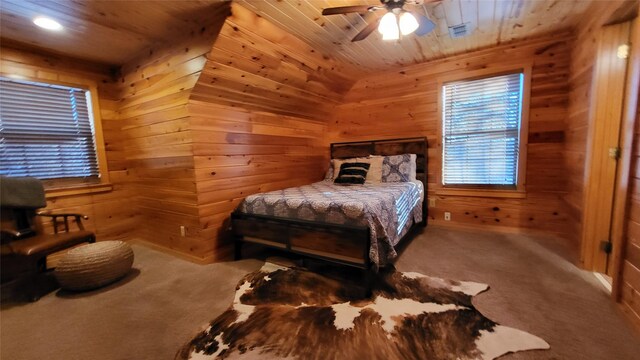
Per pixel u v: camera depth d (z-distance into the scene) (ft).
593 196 7.29
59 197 9.42
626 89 6.75
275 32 7.98
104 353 4.96
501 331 5.11
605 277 7.02
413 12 6.11
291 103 11.63
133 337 5.35
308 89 11.46
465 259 8.46
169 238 10.00
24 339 5.39
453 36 9.29
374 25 6.73
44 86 9.16
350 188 10.20
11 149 8.57
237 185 10.03
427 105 12.01
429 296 6.41
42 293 7.16
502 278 7.15
